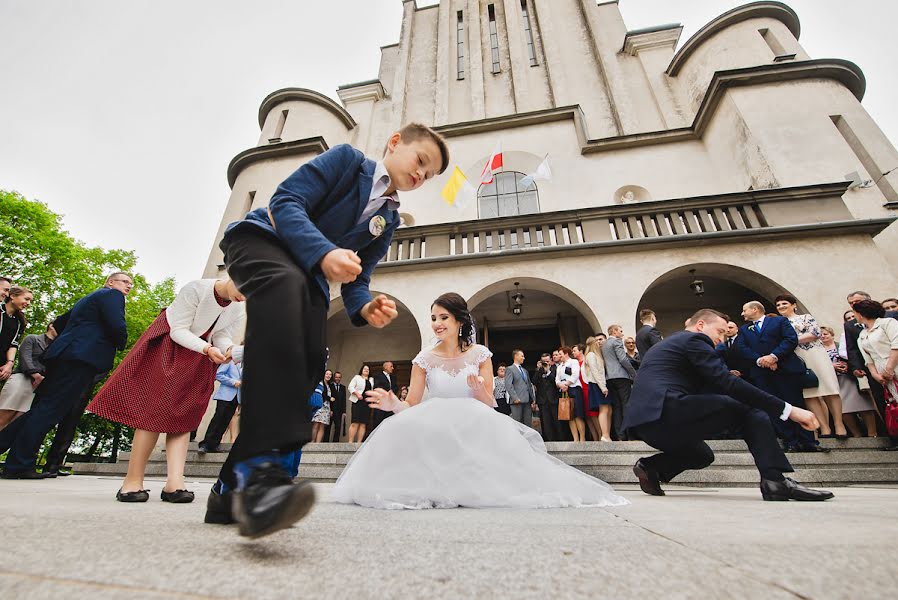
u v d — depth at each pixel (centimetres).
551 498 212
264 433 90
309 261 113
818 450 513
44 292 1686
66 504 173
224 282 248
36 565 66
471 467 221
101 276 1967
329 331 1292
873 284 810
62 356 401
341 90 1738
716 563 75
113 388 223
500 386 829
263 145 1402
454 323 289
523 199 1343
